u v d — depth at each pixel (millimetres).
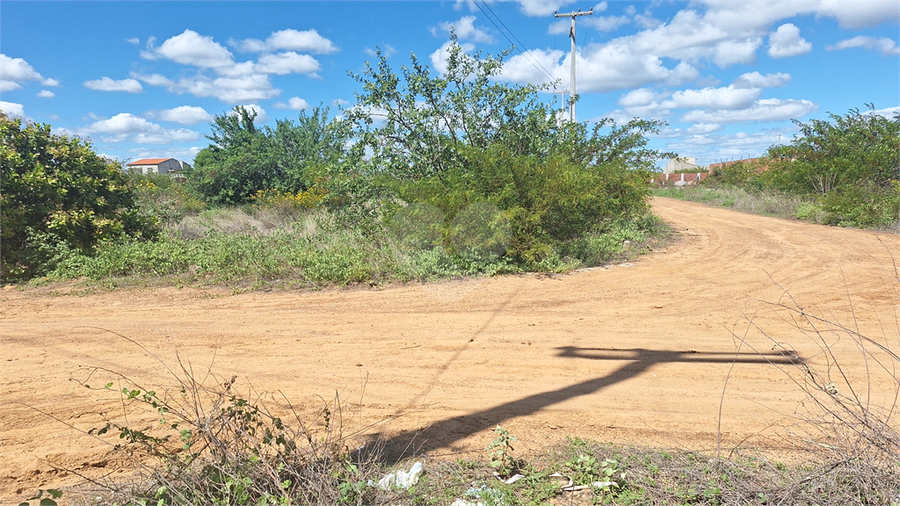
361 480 3230
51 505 2727
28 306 8398
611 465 3377
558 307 7883
